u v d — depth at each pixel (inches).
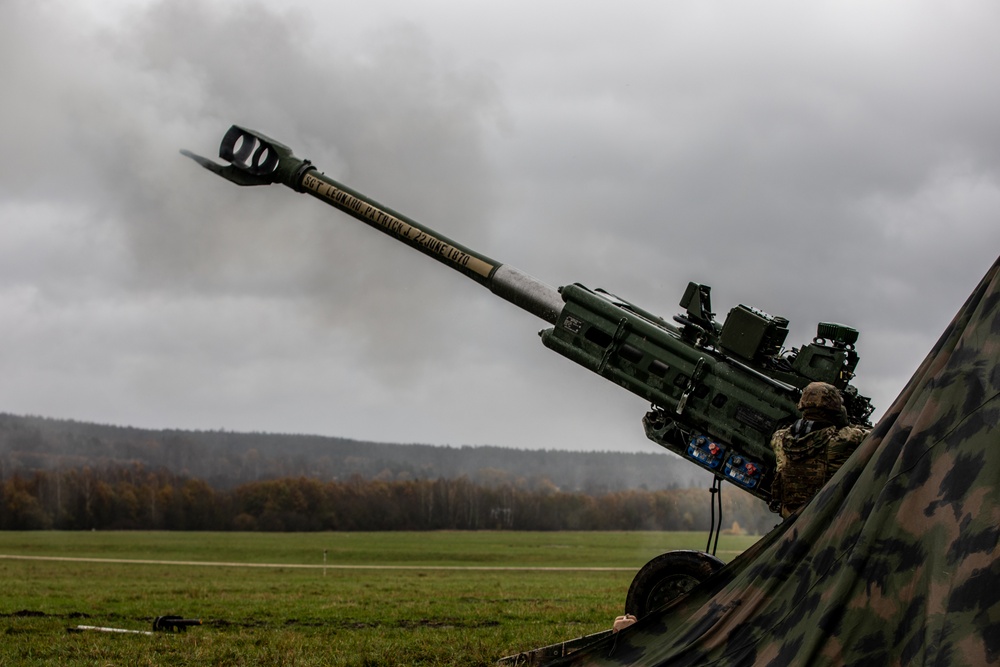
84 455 7450.8
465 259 490.0
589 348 426.0
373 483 5255.9
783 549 275.4
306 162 540.7
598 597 759.1
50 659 390.0
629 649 303.7
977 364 245.3
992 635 212.5
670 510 4857.3
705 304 412.2
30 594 761.6
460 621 546.3
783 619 260.7
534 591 875.4
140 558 2063.2
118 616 566.9
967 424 239.9
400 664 383.6
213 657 393.7
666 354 408.2
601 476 6668.3
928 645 219.8
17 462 6441.9
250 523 4783.5
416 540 3587.6
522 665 364.2
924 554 235.3
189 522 4734.3
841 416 338.0
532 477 7377.0
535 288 464.4
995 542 222.1
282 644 426.3
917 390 259.3
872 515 246.1
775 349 392.8
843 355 376.8
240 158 550.6
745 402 386.6
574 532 4645.7
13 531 4291.3
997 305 249.1
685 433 401.4
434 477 7869.1
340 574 1412.4
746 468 384.8
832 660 238.8
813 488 329.7
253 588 909.8
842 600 242.5
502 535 4266.7
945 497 236.1
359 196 526.3
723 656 269.7
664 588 368.8
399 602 694.5
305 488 4987.7
